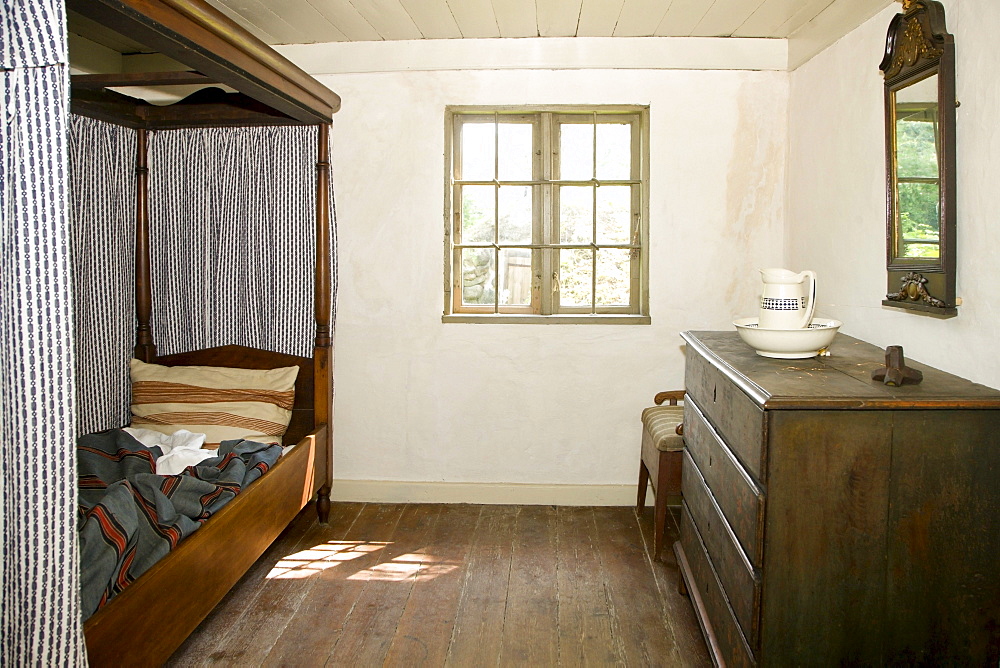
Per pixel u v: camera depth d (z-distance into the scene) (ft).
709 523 7.59
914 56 7.26
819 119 10.45
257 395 11.25
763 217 12.07
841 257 9.66
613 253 12.53
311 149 11.35
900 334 8.02
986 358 6.38
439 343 12.50
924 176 7.22
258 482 8.86
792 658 5.76
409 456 12.74
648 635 8.40
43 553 5.03
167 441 10.21
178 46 6.76
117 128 11.10
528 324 12.36
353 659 7.88
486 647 8.13
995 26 6.21
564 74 12.00
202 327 11.84
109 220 10.96
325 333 11.56
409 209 12.34
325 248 11.37
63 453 5.03
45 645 5.08
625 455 12.56
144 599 6.31
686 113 11.98
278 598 9.22
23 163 4.90
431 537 11.21
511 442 12.60
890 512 5.63
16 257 4.93
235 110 11.10
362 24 11.02
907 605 5.70
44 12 4.83
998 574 5.64
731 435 6.73
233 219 11.61
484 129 12.42
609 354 12.38
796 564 5.68
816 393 5.72
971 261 6.59
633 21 10.91
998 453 5.55
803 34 10.94
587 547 10.85
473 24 11.05
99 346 10.84
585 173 12.44
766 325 7.51
